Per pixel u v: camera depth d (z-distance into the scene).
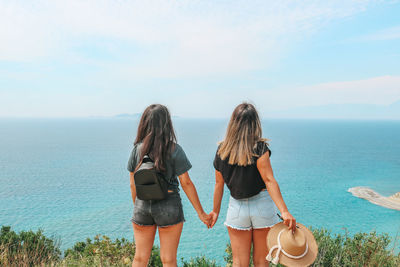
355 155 191.50
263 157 2.79
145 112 2.87
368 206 75.06
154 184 2.70
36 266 4.45
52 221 69.19
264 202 2.91
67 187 107.38
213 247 48.94
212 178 120.31
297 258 2.66
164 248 2.87
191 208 75.38
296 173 127.50
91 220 69.38
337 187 99.31
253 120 2.83
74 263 4.48
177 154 2.82
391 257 3.80
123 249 4.39
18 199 90.75
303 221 66.88
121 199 89.81
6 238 5.50
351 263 3.78
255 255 2.99
